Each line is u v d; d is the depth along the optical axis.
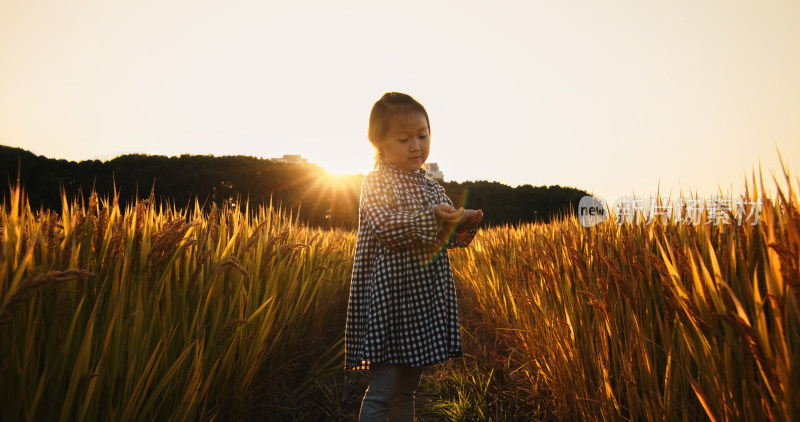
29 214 1.57
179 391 1.56
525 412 2.26
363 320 1.84
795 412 0.80
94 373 1.08
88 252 1.28
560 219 3.49
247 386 2.06
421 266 1.82
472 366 3.09
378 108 1.90
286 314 2.52
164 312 1.57
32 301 1.09
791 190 0.97
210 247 2.04
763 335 0.84
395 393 1.92
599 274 1.60
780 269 0.85
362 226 1.96
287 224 3.75
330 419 2.41
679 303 1.07
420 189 1.93
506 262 3.42
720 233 1.32
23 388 1.02
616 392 1.47
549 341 1.93
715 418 0.98
